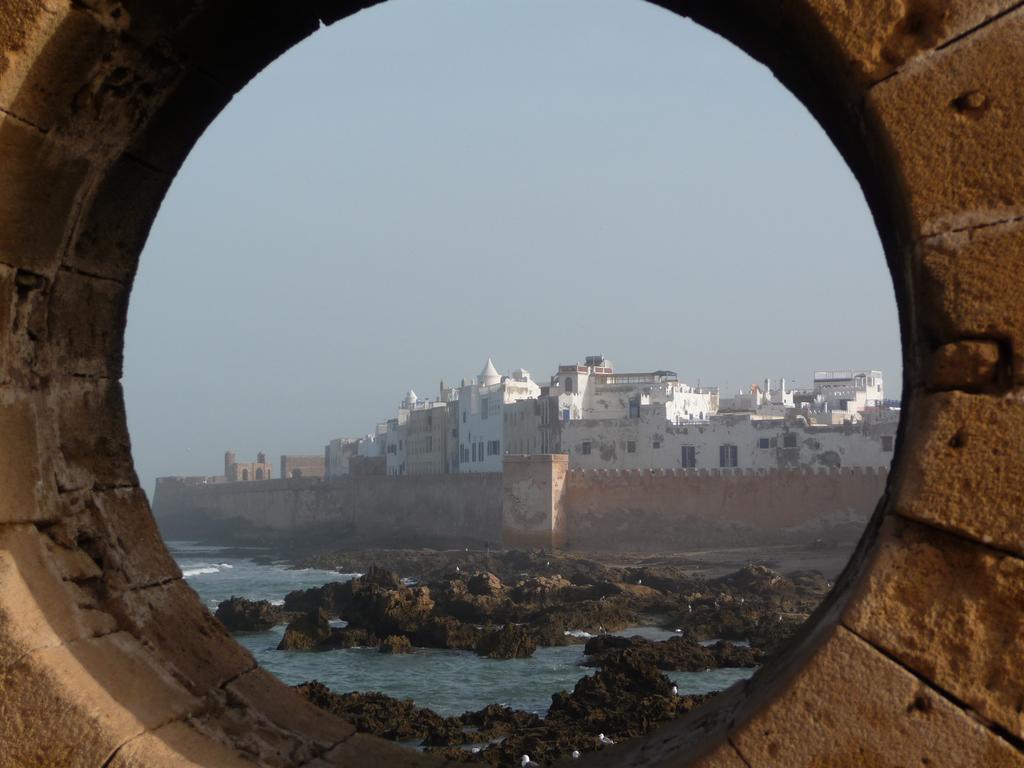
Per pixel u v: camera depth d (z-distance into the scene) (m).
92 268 8.47
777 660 7.19
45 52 6.55
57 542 7.64
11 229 7.26
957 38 5.50
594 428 126.00
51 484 7.66
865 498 102.00
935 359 5.58
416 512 151.12
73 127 7.31
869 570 5.58
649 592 74.75
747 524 106.25
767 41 7.14
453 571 100.81
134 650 7.43
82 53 6.86
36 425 7.59
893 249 7.01
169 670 7.77
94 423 8.68
